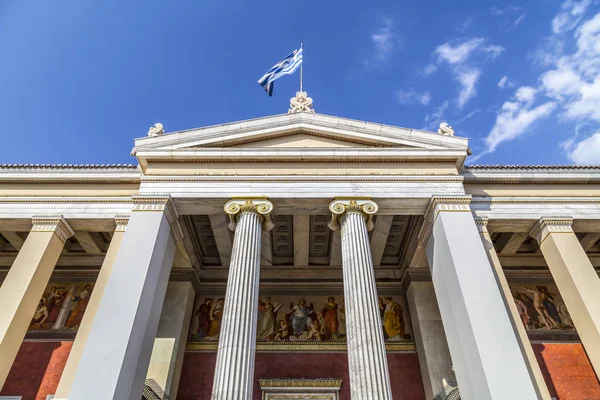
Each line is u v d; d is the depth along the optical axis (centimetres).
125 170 1906
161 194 1716
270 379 1959
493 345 1342
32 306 1620
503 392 1245
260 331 2150
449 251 1591
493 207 1817
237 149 1822
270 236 2209
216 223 1972
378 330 1380
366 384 1253
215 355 2056
